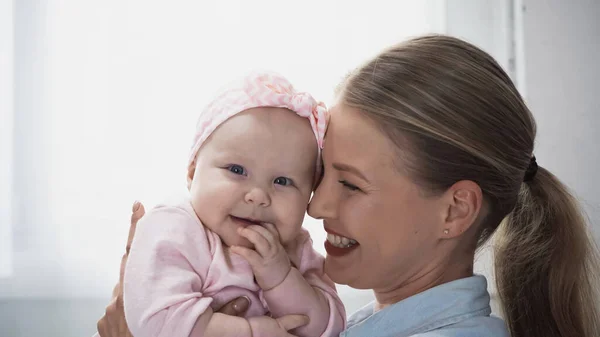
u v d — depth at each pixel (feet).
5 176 6.93
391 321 3.24
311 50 7.20
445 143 3.08
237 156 3.25
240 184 3.25
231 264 3.29
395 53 3.26
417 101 3.09
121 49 7.10
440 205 3.17
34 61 7.02
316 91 7.16
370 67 3.29
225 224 3.28
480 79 3.16
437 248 3.28
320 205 3.27
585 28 7.06
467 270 3.43
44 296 6.91
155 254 3.09
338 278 3.36
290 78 7.17
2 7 7.00
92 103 7.05
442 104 3.09
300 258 3.59
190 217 3.26
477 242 3.46
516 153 3.26
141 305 2.98
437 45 3.24
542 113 7.02
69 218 6.98
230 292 3.27
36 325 6.89
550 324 3.65
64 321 6.92
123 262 3.60
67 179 6.99
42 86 7.02
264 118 3.27
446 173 3.11
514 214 3.80
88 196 7.01
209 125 3.36
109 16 7.09
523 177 3.47
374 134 3.13
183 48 7.14
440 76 3.12
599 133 7.02
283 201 3.31
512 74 7.20
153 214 3.26
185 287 3.04
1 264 6.88
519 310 3.74
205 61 7.15
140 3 7.13
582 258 3.66
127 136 7.06
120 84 7.08
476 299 3.24
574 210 3.73
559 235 3.67
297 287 3.31
